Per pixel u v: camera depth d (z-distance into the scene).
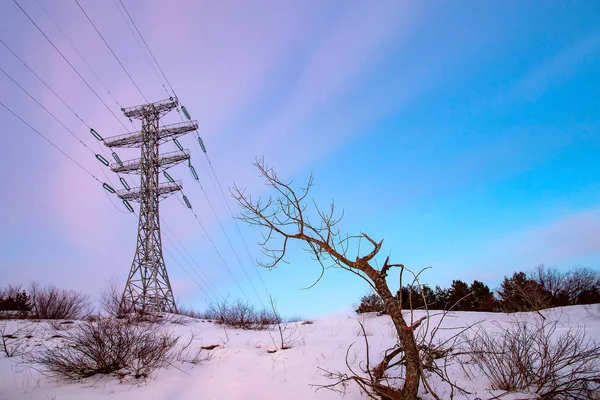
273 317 14.77
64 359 6.19
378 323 12.87
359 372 6.53
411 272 4.84
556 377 5.07
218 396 5.67
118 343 6.36
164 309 19.34
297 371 6.84
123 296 14.15
